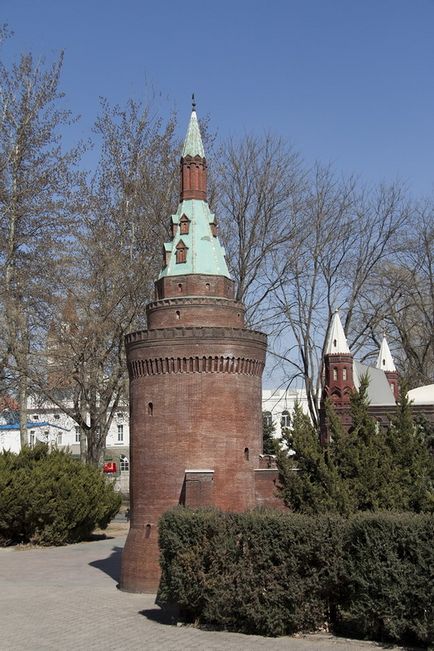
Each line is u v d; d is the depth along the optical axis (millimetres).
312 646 17750
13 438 84938
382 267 63312
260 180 55719
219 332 28422
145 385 28828
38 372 47969
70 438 85562
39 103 49375
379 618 17875
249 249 55812
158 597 21859
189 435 27922
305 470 24828
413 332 73250
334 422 25359
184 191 31562
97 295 48844
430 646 16859
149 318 30062
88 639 19641
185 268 30125
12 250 48688
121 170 52000
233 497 27797
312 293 57812
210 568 20672
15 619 22859
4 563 37188
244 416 28672
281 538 19469
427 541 17094
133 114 52688
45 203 49031
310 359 57719
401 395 25828
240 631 20047
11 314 46188
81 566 35656
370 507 23562
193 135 31969
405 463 24719
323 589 18984
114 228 51031
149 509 27969
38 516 43094
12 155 48844
